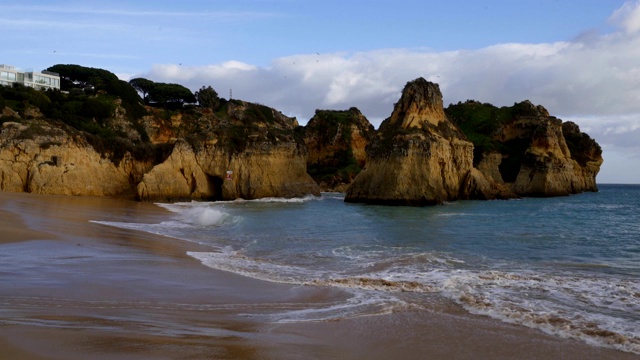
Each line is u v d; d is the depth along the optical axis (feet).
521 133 324.80
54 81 296.30
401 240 79.61
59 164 165.48
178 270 50.62
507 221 116.57
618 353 29.27
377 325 33.96
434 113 204.54
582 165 335.88
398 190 175.83
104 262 51.88
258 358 26.16
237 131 198.90
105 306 34.71
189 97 333.21
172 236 81.41
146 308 35.27
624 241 80.07
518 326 34.17
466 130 335.47
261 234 87.20
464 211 151.02
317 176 323.98
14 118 172.96
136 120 261.24
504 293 43.24
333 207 162.30
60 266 47.93
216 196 192.24
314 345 29.40
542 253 67.26
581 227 103.91
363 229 95.96
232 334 30.22
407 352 28.96
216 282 46.26
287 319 34.83
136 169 191.11
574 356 28.78
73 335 26.53
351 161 340.18
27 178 161.38
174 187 179.93
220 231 91.45
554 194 278.46
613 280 48.91
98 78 287.07
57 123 176.55
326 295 42.42
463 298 41.16
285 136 208.23
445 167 197.06
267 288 44.73
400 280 48.29
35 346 24.23
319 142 360.89
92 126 216.54
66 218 92.79
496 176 286.05
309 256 63.72
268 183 196.44
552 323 34.58
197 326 31.48
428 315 36.60
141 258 56.29
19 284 38.99
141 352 25.02
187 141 187.32
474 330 33.19
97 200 155.43
